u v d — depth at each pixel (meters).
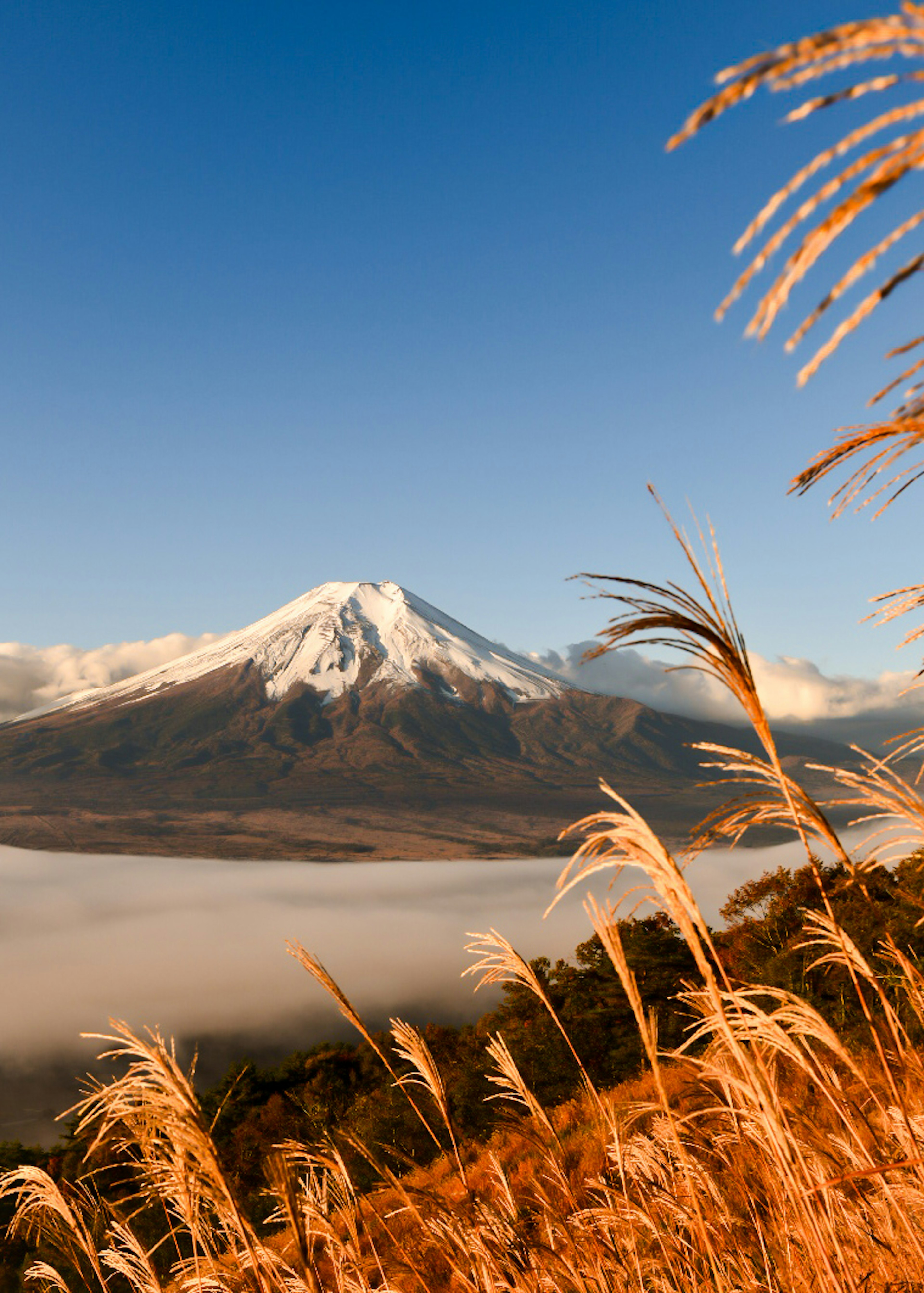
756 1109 2.44
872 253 0.60
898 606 1.53
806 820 1.73
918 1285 2.38
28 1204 3.00
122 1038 2.23
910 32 0.51
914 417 0.75
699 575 1.65
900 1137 2.36
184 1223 2.79
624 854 1.84
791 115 0.58
